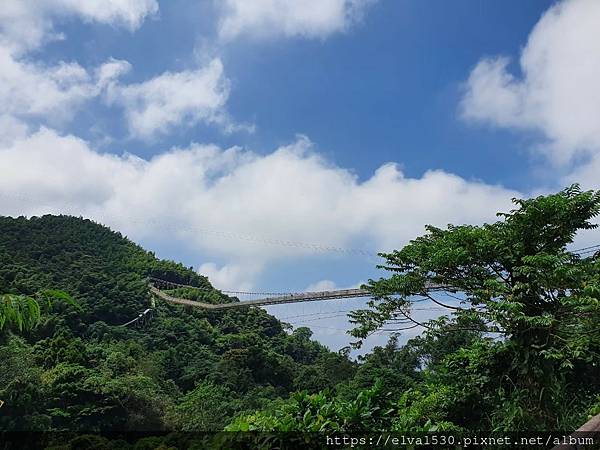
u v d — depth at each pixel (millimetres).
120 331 63594
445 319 7961
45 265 75250
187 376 59062
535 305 6980
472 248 7512
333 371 47875
